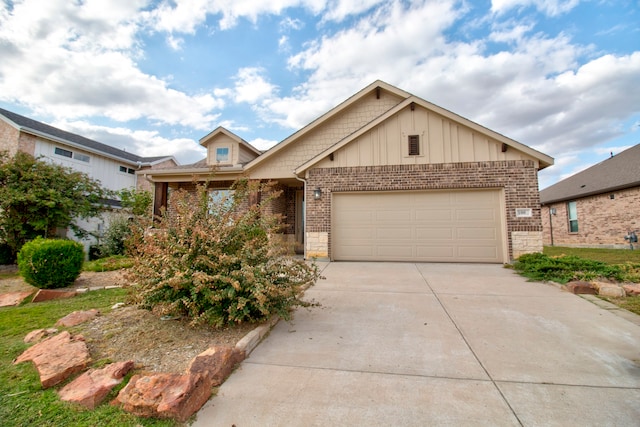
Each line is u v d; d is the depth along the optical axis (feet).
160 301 12.55
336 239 31.86
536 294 17.62
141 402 7.11
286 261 14.43
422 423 6.84
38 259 19.21
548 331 12.08
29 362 9.45
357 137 31.68
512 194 28.71
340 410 7.34
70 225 37.01
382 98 38.70
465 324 12.98
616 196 46.96
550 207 63.21
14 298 16.99
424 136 30.71
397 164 30.96
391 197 31.32
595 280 19.29
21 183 32.42
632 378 8.57
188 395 7.22
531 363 9.52
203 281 11.52
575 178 63.82
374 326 12.94
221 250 12.89
